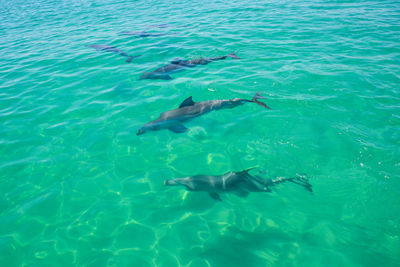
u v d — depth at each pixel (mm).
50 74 6734
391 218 3453
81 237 3400
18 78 6617
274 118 4918
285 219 3506
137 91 5859
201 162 4227
